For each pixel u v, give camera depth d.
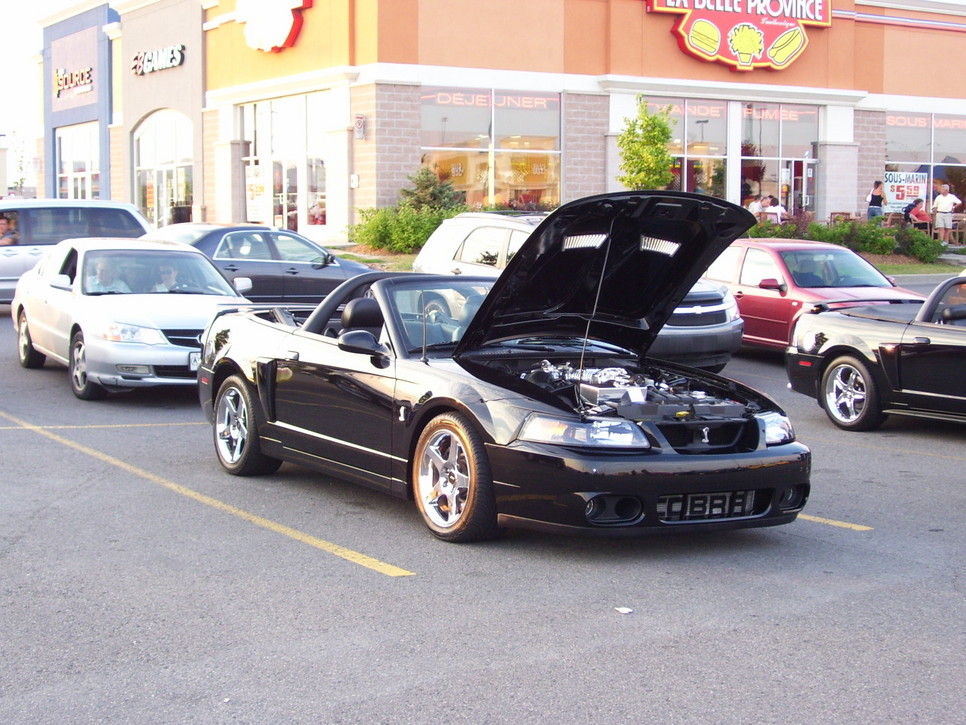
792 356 11.42
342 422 7.28
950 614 5.50
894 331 10.46
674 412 6.33
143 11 37.62
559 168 29.06
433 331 7.18
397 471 6.88
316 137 29.30
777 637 5.14
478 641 5.05
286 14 29.09
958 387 9.94
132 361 11.22
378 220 25.62
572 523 6.01
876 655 4.93
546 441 6.07
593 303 7.30
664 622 5.33
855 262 15.19
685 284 7.32
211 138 33.88
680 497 6.15
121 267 12.41
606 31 29.14
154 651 4.89
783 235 27.42
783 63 31.11
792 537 6.93
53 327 12.62
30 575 5.94
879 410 10.58
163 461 8.93
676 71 29.92
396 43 26.75
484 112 27.95
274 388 7.91
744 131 31.22
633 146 25.50
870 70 33.03
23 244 18.45
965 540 6.89
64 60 44.81
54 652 4.87
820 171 32.50
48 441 9.67
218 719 4.21
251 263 16.83
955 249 30.45
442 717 4.24
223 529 6.89
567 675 4.66
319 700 4.39
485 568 6.15
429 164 27.44
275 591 5.72
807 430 10.89
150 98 37.66
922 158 34.38
